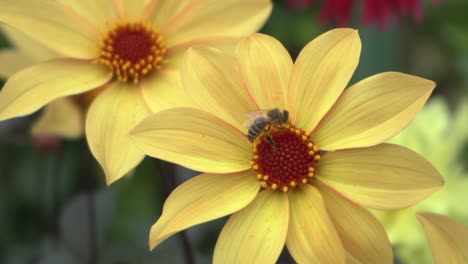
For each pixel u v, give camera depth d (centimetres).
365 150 40
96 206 52
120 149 42
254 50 41
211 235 54
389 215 49
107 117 43
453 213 50
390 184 39
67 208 52
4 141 56
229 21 45
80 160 60
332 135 40
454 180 50
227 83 41
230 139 41
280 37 65
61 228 52
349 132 40
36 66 44
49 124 51
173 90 44
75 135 52
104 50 45
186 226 39
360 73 63
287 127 41
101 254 52
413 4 55
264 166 41
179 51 45
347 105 40
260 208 40
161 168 45
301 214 40
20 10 44
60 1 45
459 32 66
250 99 41
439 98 57
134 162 42
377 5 55
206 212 39
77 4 45
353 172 40
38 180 60
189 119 40
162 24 45
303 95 41
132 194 61
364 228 39
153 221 54
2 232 59
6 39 62
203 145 40
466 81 63
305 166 41
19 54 50
